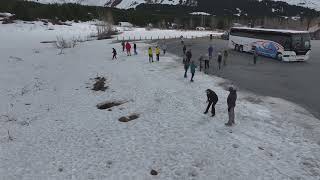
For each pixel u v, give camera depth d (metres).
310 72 34.38
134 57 43.94
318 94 25.81
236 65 38.31
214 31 134.38
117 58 43.88
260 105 22.72
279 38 42.03
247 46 49.00
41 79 35.53
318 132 18.22
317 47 61.41
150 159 15.22
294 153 15.73
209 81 29.28
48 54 55.53
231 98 18.23
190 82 28.69
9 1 134.62
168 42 67.75
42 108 24.55
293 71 34.88
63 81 33.12
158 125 19.06
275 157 15.30
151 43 65.50
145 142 16.97
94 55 49.03
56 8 138.00
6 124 21.34
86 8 154.88
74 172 14.45
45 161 15.66
